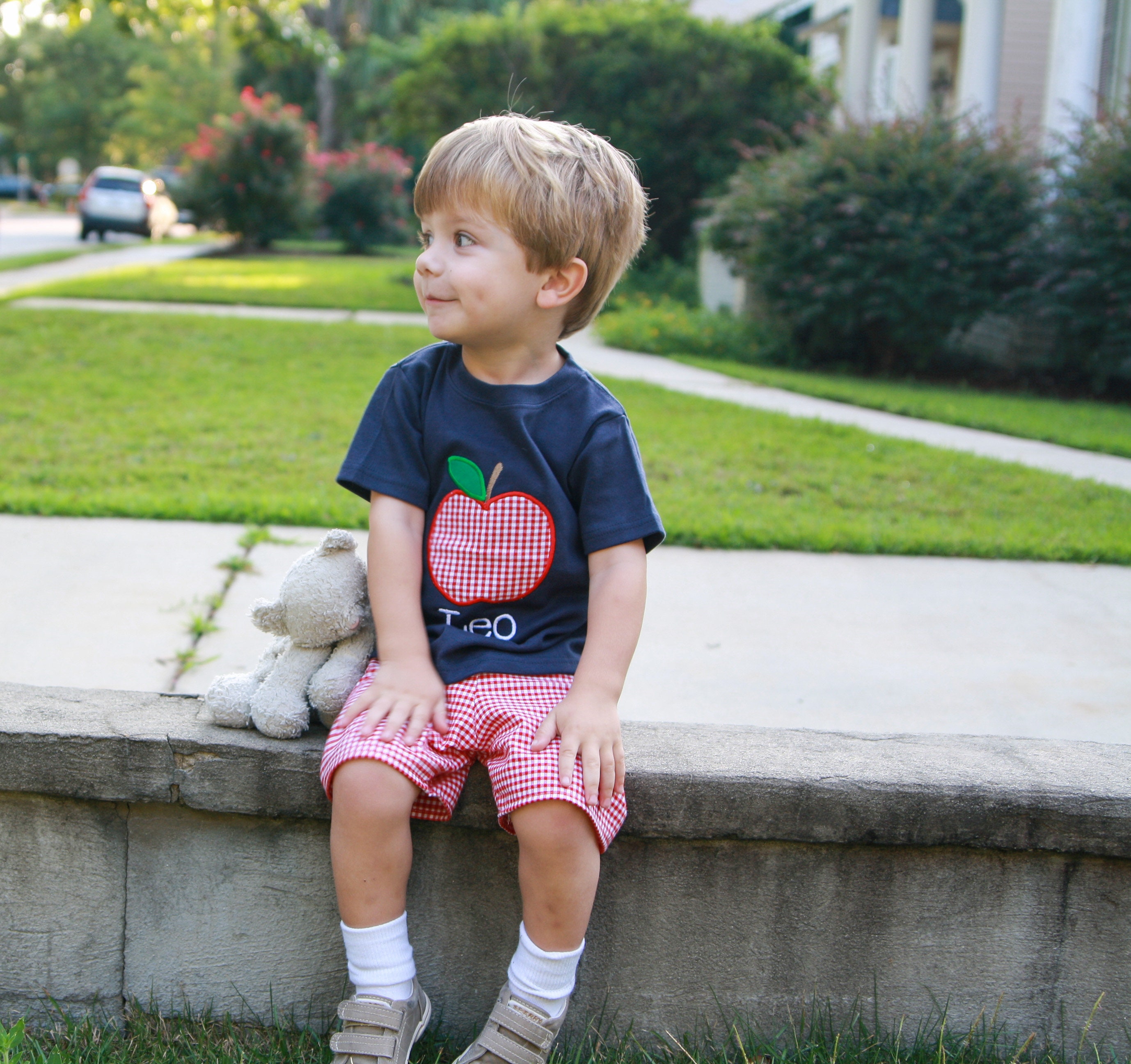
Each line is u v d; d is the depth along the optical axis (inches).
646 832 67.9
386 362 319.9
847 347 404.8
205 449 204.8
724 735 73.8
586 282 67.2
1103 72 482.9
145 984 74.1
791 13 856.9
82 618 119.9
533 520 67.0
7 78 3102.9
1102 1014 72.7
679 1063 71.6
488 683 65.5
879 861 70.6
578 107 625.6
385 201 952.9
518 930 73.1
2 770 68.4
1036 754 73.1
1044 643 125.7
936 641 125.3
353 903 62.9
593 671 64.6
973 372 407.5
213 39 1891.0
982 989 72.6
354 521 159.3
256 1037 73.6
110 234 1068.5
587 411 68.4
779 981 72.8
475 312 64.2
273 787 68.2
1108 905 71.0
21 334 332.8
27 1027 73.6
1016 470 215.3
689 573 147.3
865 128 406.6
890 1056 71.7
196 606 125.4
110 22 2524.6
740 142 614.2
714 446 225.1
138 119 1945.1
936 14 659.4
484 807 67.5
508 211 62.7
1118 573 154.6
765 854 70.6
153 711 72.5
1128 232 353.1
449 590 67.8
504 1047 62.1
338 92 1418.6
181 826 71.3
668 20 630.5
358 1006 62.0
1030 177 382.9
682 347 409.7
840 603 137.3
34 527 152.9
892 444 237.0
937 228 371.9
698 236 536.4
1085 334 367.9
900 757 71.6
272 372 294.5
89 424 221.0
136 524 156.7
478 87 634.8
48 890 72.3
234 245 917.8
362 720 63.7
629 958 72.6
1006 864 70.6
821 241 379.9
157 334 347.9
